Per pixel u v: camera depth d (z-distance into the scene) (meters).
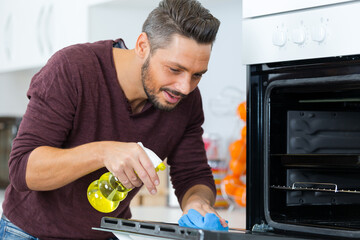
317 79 1.35
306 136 1.51
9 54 3.41
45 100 1.43
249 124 1.47
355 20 1.27
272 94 1.46
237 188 2.38
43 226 1.59
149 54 1.37
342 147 1.57
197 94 1.72
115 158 1.28
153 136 1.61
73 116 1.49
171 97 1.39
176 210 2.73
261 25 1.44
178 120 1.65
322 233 1.31
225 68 2.73
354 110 1.59
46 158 1.35
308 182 1.44
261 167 1.46
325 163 1.37
